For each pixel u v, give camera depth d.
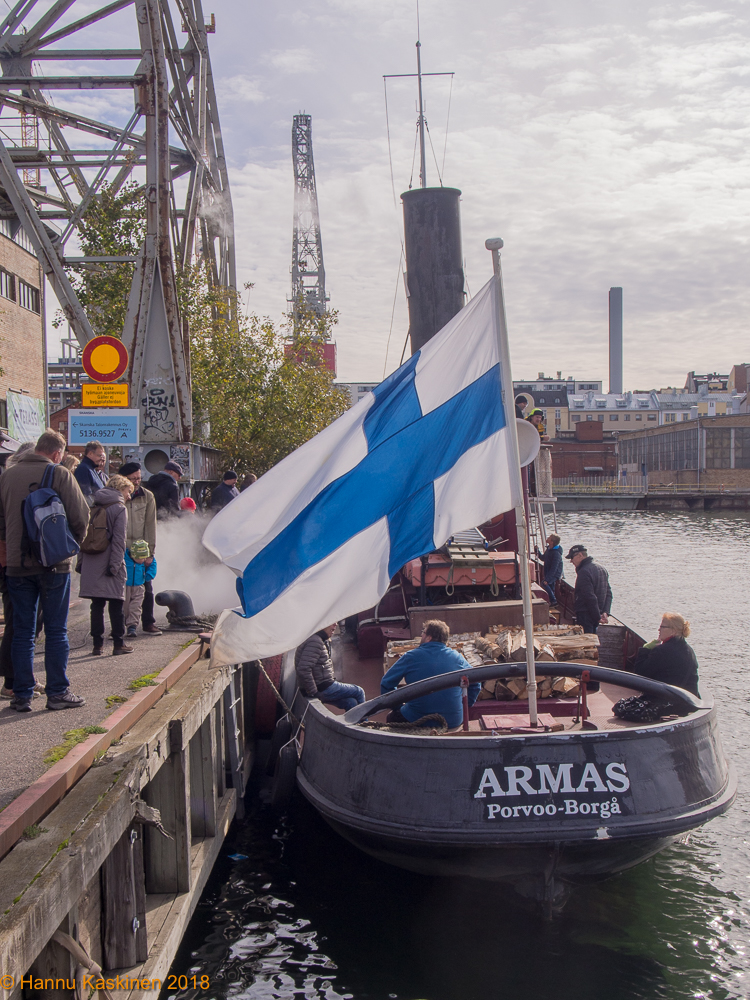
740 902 6.95
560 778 5.88
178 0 20.92
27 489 6.06
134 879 5.25
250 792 9.63
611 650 9.73
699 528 58.62
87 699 6.34
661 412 151.50
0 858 3.91
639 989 5.72
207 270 23.17
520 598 9.37
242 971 5.97
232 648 6.23
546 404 148.62
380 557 6.23
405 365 6.27
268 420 24.05
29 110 14.97
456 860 6.03
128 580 9.05
